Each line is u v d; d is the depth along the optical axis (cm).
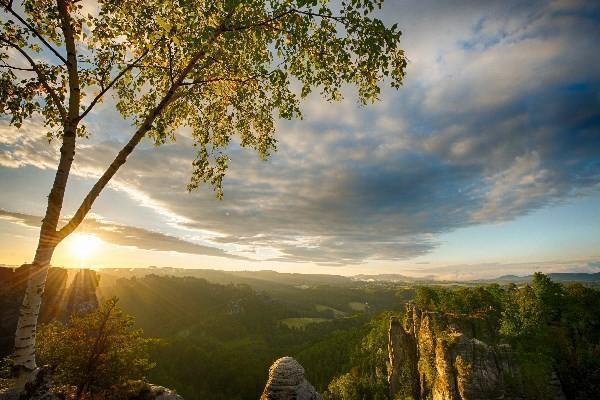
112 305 1150
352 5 960
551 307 6950
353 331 17350
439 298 9394
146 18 1064
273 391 912
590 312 6725
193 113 1430
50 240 909
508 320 6881
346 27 1005
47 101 1134
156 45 1061
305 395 923
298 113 1173
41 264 899
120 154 995
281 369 968
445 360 6178
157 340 1219
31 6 1048
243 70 1232
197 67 1178
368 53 1020
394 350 9056
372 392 10162
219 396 12594
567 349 6169
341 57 1045
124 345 1151
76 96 994
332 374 14075
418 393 8175
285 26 1003
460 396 5662
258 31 963
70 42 994
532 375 5653
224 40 987
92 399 1046
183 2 856
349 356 14212
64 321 4009
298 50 1096
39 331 1147
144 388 1204
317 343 18338
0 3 880
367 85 1140
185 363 14500
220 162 1423
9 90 991
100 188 970
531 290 7250
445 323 7588
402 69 1077
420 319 8844
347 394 10569
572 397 5669
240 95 1226
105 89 1074
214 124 1425
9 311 2850
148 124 1041
